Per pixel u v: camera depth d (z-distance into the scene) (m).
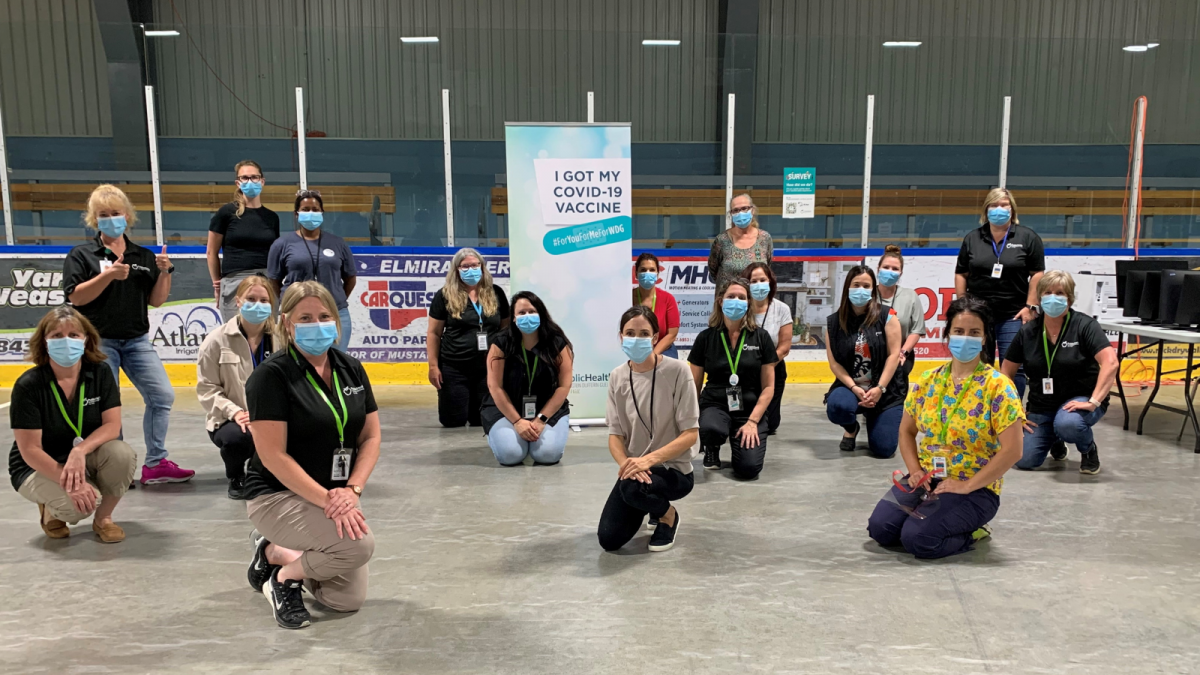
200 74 7.61
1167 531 3.85
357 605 2.96
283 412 2.68
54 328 3.52
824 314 8.06
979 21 11.18
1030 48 7.90
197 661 2.59
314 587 2.97
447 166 7.84
